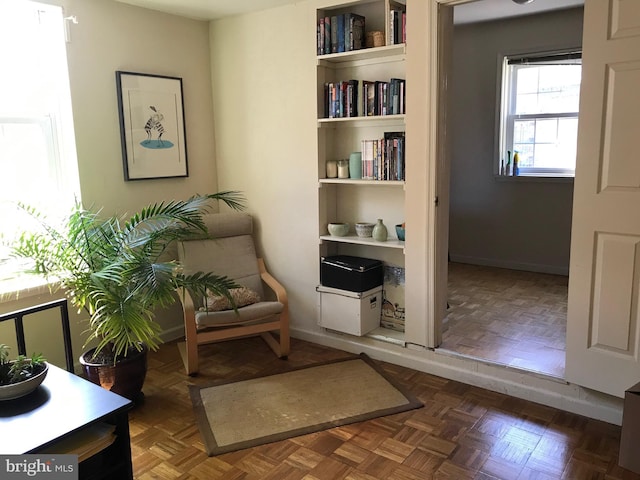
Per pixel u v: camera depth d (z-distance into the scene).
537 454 2.30
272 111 3.60
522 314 3.89
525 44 4.93
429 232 3.01
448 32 2.89
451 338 3.35
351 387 2.96
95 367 2.62
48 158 3.11
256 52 3.60
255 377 3.11
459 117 5.44
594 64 2.31
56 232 2.74
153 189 3.58
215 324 3.11
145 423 2.61
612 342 2.43
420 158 2.97
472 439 2.43
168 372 3.20
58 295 3.03
